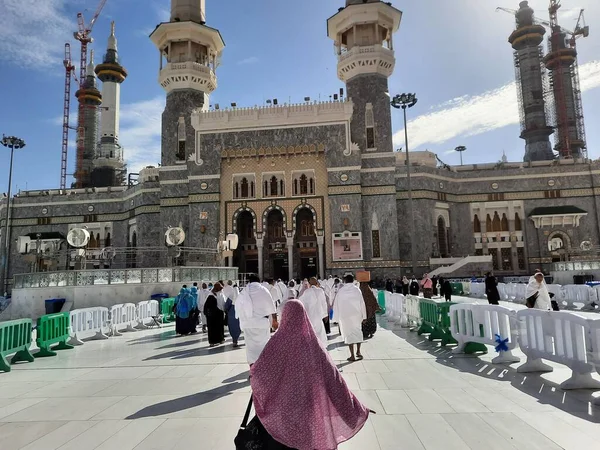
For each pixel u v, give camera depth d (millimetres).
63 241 52938
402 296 17609
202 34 50250
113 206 54500
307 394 3691
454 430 5496
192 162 44375
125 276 24672
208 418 6277
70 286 24031
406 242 46844
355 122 46781
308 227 45500
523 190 50125
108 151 81812
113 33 85250
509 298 27203
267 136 44406
